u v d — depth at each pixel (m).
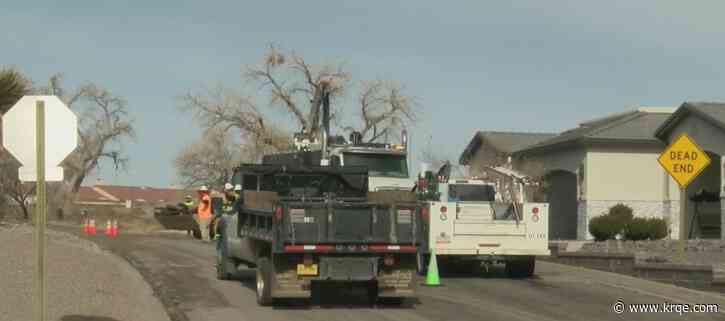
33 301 34.28
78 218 172.38
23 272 44.03
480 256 48.62
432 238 48.03
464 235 48.44
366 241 35.75
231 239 45.34
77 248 64.38
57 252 57.62
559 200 108.00
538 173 98.50
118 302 36.44
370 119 149.25
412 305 37.88
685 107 82.38
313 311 35.91
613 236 84.06
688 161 50.94
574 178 107.69
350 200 37.12
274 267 35.81
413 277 36.88
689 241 69.88
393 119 148.25
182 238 94.38
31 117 23.39
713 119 77.25
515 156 109.12
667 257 58.22
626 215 86.69
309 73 145.50
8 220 117.12
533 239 49.06
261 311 35.81
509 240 48.94
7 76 59.47
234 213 45.09
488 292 42.78
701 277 44.91
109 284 42.56
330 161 54.34
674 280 46.62
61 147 23.55
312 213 35.34
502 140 125.81
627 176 97.38
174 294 41.22
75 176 191.50
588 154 96.94
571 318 34.25
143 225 149.00
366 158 60.75
